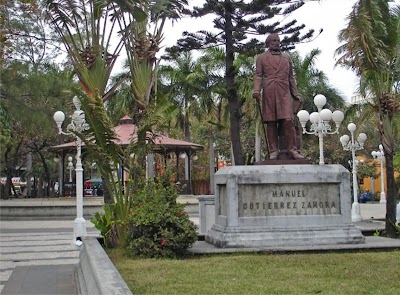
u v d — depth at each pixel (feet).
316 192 31.53
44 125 75.61
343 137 68.59
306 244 30.32
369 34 43.42
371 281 20.84
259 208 30.99
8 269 32.42
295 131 33.45
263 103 33.63
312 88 101.09
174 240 28.45
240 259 26.48
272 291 19.17
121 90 95.04
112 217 34.27
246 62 90.89
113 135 34.55
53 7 40.09
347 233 30.94
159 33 38.45
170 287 20.16
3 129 68.95
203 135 140.36
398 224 44.91
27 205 83.56
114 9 36.27
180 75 100.27
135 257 28.60
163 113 36.17
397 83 50.49
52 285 26.66
